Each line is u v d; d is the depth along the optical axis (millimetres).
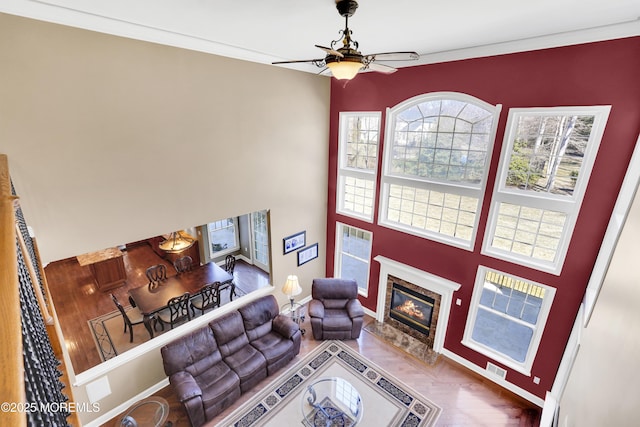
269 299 5488
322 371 4969
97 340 5285
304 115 5594
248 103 4703
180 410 4289
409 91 4887
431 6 2670
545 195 3980
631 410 1083
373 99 5363
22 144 2984
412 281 5426
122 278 6984
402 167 5379
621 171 3320
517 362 4586
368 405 4406
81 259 6547
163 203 4090
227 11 2867
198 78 4062
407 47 4082
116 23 3174
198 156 4301
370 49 4188
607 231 3453
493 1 2553
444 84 4488
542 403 4355
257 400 4441
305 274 6633
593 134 3473
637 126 3160
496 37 3594
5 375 537
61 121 3148
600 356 1873
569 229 3762
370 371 4977
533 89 3740
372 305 6297
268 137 5121
